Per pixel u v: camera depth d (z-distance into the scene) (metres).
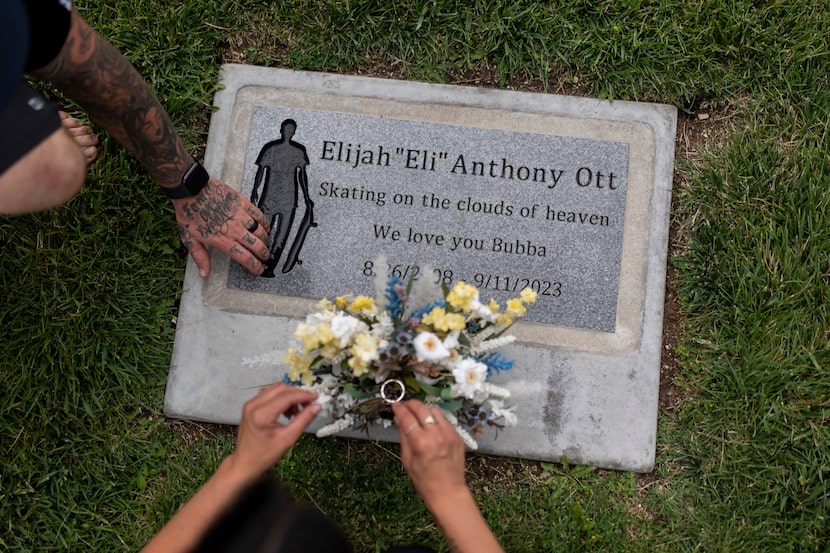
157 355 2.68
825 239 2.67
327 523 1.73
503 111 2.76
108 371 2.68
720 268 2.70
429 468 1.81
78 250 2.71
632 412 2.61
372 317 2.12
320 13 2.88
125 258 2.72
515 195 2.69
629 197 2.71
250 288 2.68
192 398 2.63
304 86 2.79
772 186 2.74
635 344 2.64
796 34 2.83
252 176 2.73
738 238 2.71
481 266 2.65
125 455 2.63
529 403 2.61
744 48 2.84
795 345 2.63
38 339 2.65
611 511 2.59
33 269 2.68
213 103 2.81
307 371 2.08
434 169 2.71
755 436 2.59
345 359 2.09
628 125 2.77
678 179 2.80
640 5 2.85
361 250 2.67
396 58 2.87
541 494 2.61
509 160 2.72
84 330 2.67
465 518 1.79
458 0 2.87
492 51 2.86
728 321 2.69
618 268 2.66
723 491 2.59
